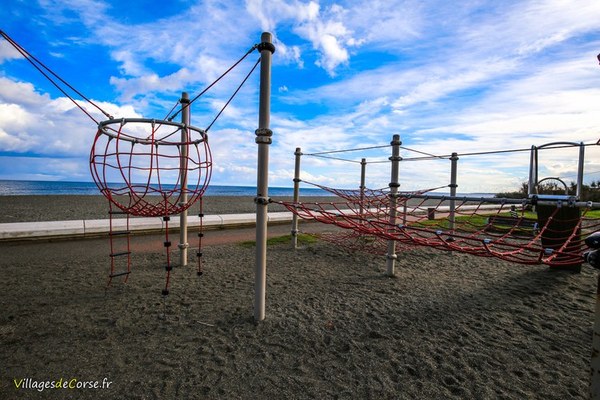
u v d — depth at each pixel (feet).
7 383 6.21
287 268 15.14
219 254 17.65
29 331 8.37
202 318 9.28
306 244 20.90
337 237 23.03
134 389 6.07
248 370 6.73
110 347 7.62
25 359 7.07
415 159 16.65
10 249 17.78
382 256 17.97
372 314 9.77
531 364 7.17
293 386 6.23
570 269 15.06
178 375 6.52
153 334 8.29
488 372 6.82
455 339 8.30
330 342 7.99
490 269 15.52
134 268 14.52
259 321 9.08
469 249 7.32
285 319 9.27
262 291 9.08
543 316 9.89
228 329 8.61
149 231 23.07
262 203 8.89
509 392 6.16
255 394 5.97
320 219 9.32
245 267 14.94
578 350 7.83
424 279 13.75
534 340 8.32
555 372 6.85
